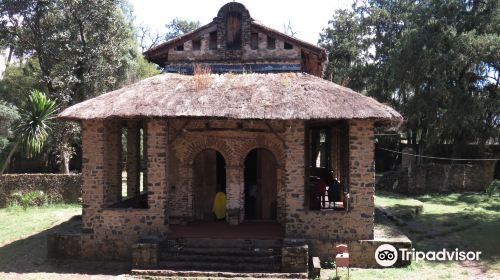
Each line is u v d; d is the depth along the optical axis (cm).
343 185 2047
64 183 2858
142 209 1672
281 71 1933
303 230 1627
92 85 3375
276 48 1948
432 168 3691
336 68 4947
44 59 3369
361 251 1582
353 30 4978
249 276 1428
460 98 3553
